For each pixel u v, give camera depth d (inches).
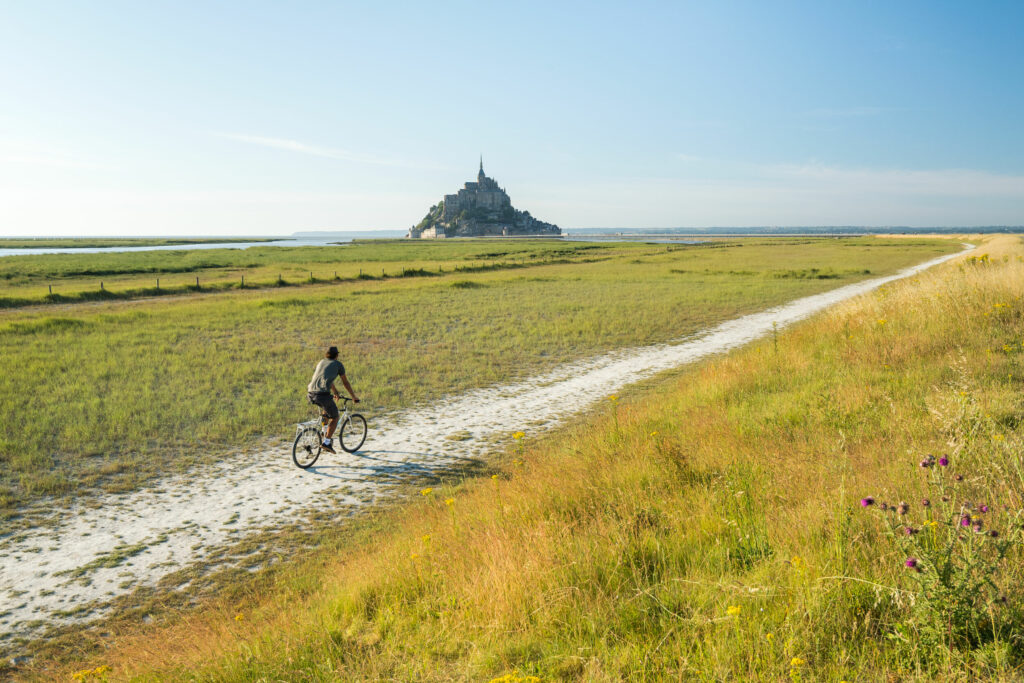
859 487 206.4
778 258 3129.9
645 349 873.5
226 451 462.6
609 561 191.8
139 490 388.8
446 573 213.0
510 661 150.6
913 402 312.8
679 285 1747.0
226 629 205.9
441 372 738.8
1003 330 462.0
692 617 150.5
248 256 4072.3
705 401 457.7
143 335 911.7
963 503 169.6
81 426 492.1
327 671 156.2
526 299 1422.2
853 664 124.4
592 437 412.2
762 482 242.8
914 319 545.6
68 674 207.8
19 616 254.1
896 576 146.6
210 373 684.7
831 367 470.0
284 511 357.1
